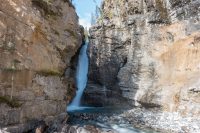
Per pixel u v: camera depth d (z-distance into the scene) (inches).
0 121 551.2
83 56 1489.9
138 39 1294.3
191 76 1043.9
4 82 562.9
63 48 792.3
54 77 727.1
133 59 1290.6
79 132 685.9
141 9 1302.9
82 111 1123.3
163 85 1122.7
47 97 692.1
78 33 916.0
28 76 622.8
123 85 1284.4
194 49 1084.5
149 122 912.3
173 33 1182.9
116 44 1381.6
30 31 631.2
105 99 1334.9
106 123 872.3
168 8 1211.9
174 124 882.1
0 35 555.8
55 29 748.0
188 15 1146.7
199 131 800.3
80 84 1422.2
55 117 723.4
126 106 1248.2
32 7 646.5
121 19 1380.4
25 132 609.3
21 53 605.0
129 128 823.1
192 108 962.7
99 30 1456.7
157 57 1206.9
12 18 583.8
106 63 1395.2
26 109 615.8
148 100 1130.0
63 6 783.7
